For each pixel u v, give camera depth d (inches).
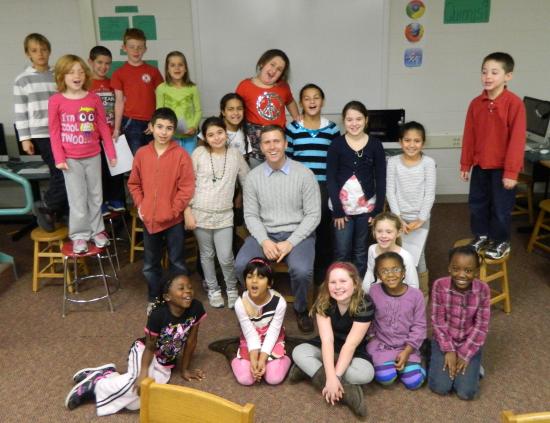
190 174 124.2
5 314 131.4
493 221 125.0
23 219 203.6
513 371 105.3
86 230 134.6
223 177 125.0
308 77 199.3
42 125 139.9
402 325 100.2
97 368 101.2
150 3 191.8
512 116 116.2
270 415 94.3
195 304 100.5
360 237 131.0
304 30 194.5
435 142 206.7
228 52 196.5
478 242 127.3
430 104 203.8
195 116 157.9
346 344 96.8
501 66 114.7
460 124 205.9
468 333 98.8
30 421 93.7
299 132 136.3
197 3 191.5
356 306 96.3
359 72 199.0
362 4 191.9
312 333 120.8
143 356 96.2
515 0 192.5
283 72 143.2
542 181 186.4
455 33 196.1
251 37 195.0
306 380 103.9
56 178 141.0
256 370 100.3
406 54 198.2
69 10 191.8
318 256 145.5
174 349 99.5
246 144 141.6
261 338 104.3
